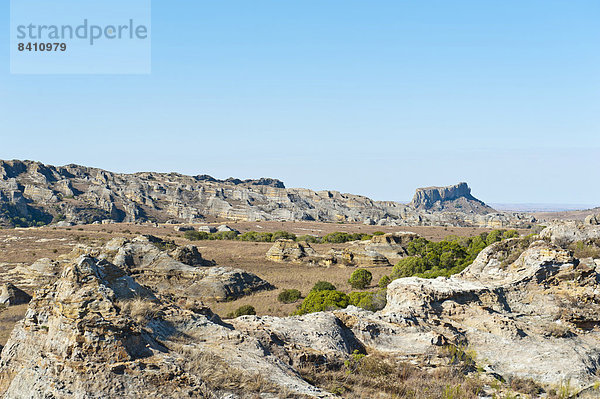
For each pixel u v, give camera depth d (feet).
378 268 260.62
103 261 52.70
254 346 53.47
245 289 183.73
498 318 73.97
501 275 86.28
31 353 44.45
